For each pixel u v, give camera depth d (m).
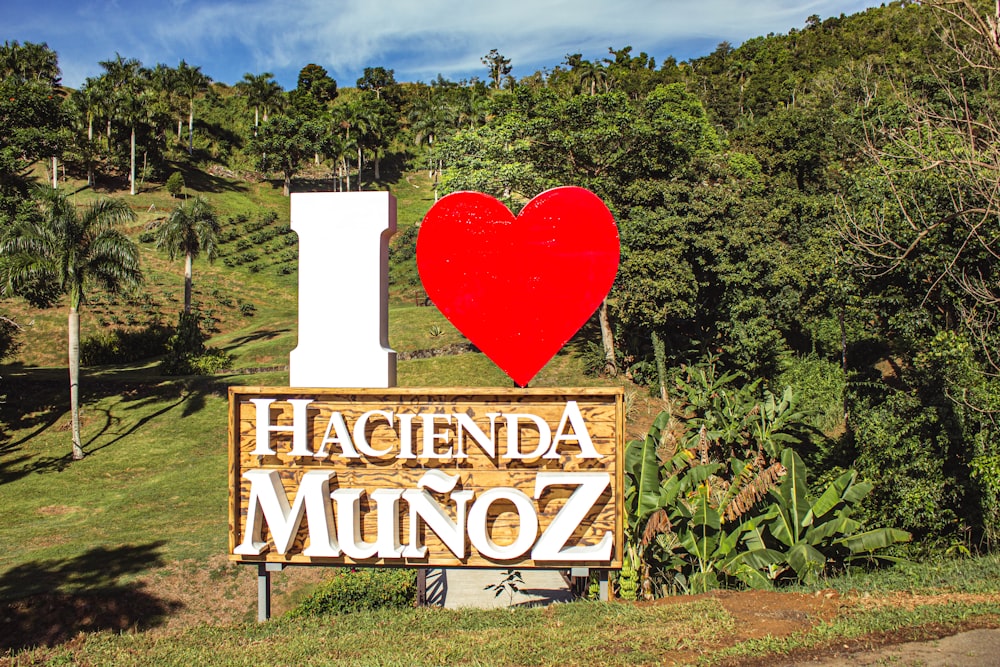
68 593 19.11
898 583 9.68
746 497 12.59
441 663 7.56
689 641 7.80
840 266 23.12
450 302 9.03
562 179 41.09
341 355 9.01
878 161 17.00
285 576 20.58
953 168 15.70
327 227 9.06
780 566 13.00
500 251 8.97
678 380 31.88
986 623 7.71
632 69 128.62
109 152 91.69
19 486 28.69
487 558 8.73
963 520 16.44
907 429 18.16
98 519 25.42
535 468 8.79
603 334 39.78
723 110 99.25
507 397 8.82
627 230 37.16
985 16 14.05
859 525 12.73
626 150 40.50
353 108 108.44
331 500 8.91
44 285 32.12
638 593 12.02
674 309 35.22
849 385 29.55
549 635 8.24
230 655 8.27
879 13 122.94
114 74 96.69
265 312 67.56
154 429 34.09
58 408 35.91
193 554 21.75
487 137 42.84
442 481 8.69
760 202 53.25
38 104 65.06
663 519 11.54
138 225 79.44
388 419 8.86
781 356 39.31
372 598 15.65
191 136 108.50
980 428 17.22
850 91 60.06
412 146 124.44
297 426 8.86
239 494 9.06
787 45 123.38
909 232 19.12
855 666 6.88
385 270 9.30
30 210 38.72
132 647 8.77
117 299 60.91
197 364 42.97
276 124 104.88
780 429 24.30
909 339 22.02
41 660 8.31
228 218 89.69
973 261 18.44
